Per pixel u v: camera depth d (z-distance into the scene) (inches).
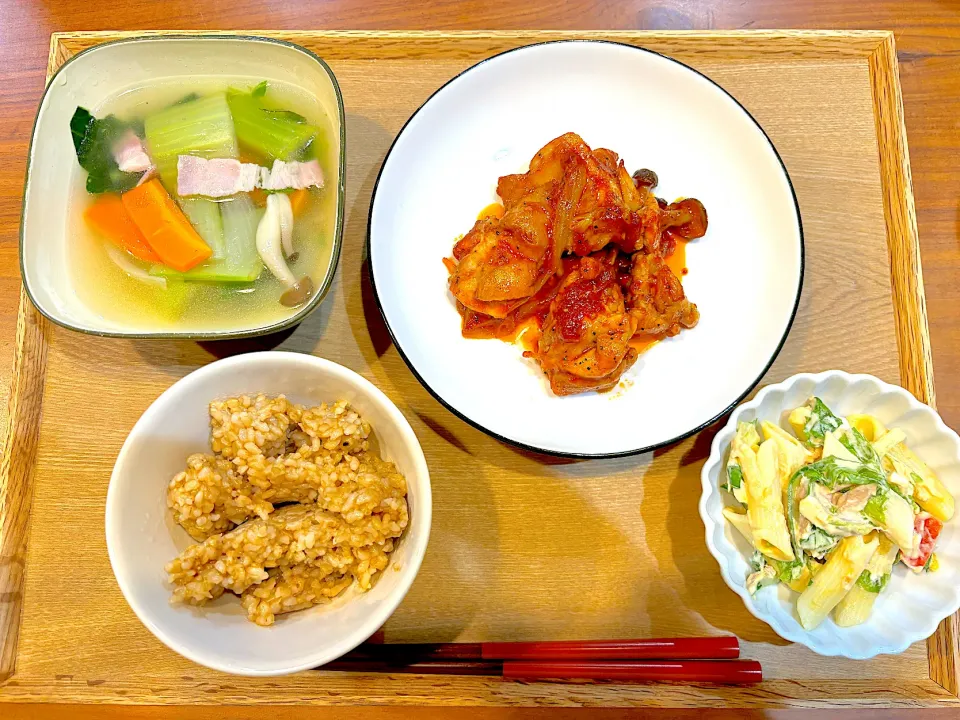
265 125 13.9
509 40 14.9
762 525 11.7
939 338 14.4
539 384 13.5
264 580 11.5
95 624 12.7
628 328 12.9
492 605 12.8
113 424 13.4
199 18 15.4
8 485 13.0
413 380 13.7
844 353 13.9
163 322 13.0
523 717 12.7
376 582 11.5
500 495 13.2
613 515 13.2
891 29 15.5
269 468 11.7
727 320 13.8
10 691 12.3
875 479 11.5
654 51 15.0
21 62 15.3
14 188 14.7
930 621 11.7
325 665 12.3
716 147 14.4
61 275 13.0
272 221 13.4
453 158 14.4
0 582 12.6
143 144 13.9
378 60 15.0
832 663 12.6
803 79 15.1
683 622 12.8
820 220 14.5
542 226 12.9
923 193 15.0
